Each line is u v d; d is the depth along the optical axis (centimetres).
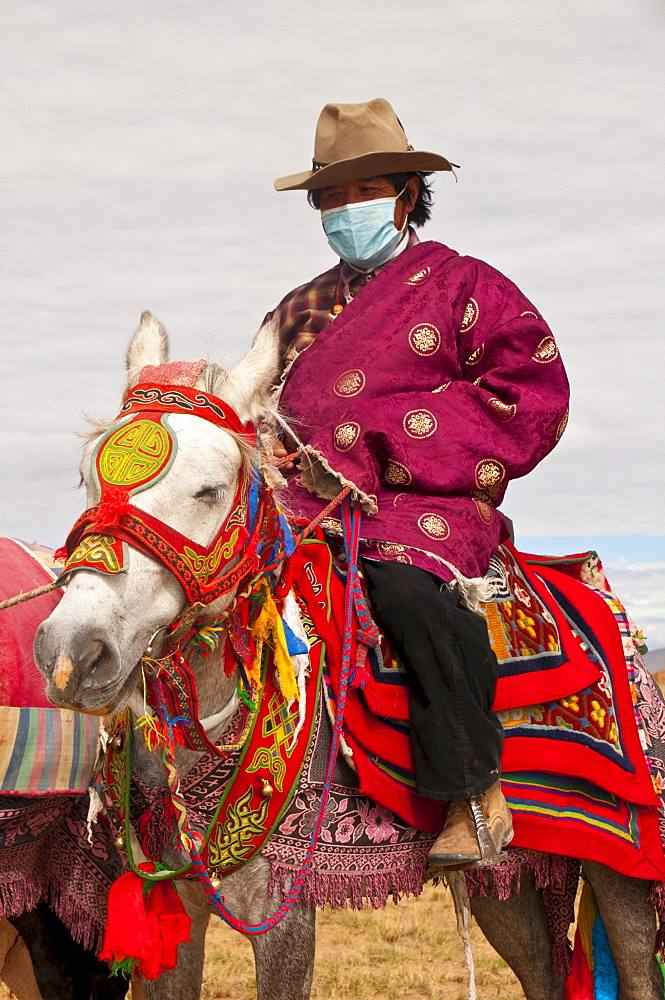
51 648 219
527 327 339
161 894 278
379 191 370
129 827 285
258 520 264
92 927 319
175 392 254
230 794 279
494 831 295
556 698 326
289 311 392
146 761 291
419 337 336
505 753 316
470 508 322
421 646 296
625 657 354
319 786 287
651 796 335
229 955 669
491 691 304
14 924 342
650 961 349
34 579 315
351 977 620
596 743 331
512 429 331
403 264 350
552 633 337
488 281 350
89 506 244
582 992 361
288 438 340
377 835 296
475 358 344
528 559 373
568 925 373
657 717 356
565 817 321
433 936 720
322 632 294
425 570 306
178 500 239
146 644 238
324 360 339
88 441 255
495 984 621
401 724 302
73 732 304
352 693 295
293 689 275
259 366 270
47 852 321
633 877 341
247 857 279
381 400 325
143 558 232
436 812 303
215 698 274
